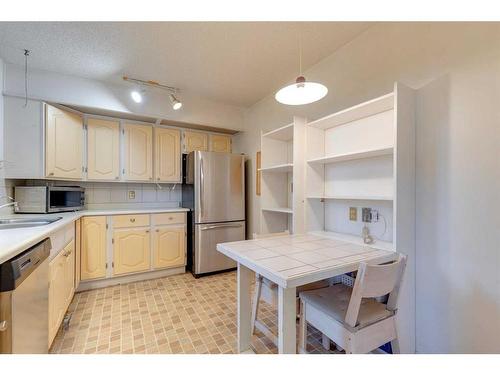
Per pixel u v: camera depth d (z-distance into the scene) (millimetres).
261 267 1184
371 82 1852
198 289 2611
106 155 2863
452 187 1391
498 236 1220
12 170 2258
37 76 2387
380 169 1807
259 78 2674
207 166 3066
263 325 1687
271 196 2773
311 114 2439
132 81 2680
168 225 3018
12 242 1095
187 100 3152
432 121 1483
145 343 1673
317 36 1946
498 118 1221
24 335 1091
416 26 1570
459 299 1356
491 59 1244
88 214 2535
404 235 1487
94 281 2621
